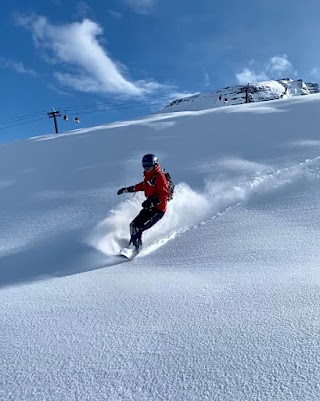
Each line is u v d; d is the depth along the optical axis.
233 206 6.47
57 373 2.24
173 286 3.52
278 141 10.27
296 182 7.06
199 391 1.97
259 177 7.70
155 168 5.48
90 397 2.00
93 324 2.84
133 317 2.90
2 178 11.02
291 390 1.88
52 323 2.93
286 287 3.12
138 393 2.00
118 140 13.55
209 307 2.93
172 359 2.27
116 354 2.39
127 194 7.80
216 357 2.24
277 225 5.22
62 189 9.02
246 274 3.64
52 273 4.70
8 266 5.19
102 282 3.89
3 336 2.78
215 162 9.29
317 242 4.32
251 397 1.87
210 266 4.13
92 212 7.13
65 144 14.24
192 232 5.55
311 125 11.26
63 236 6.13
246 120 13.18
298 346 2.23
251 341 2.36
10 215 7.69
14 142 17.41
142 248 5.25
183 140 12.16
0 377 2.25
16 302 3.51
